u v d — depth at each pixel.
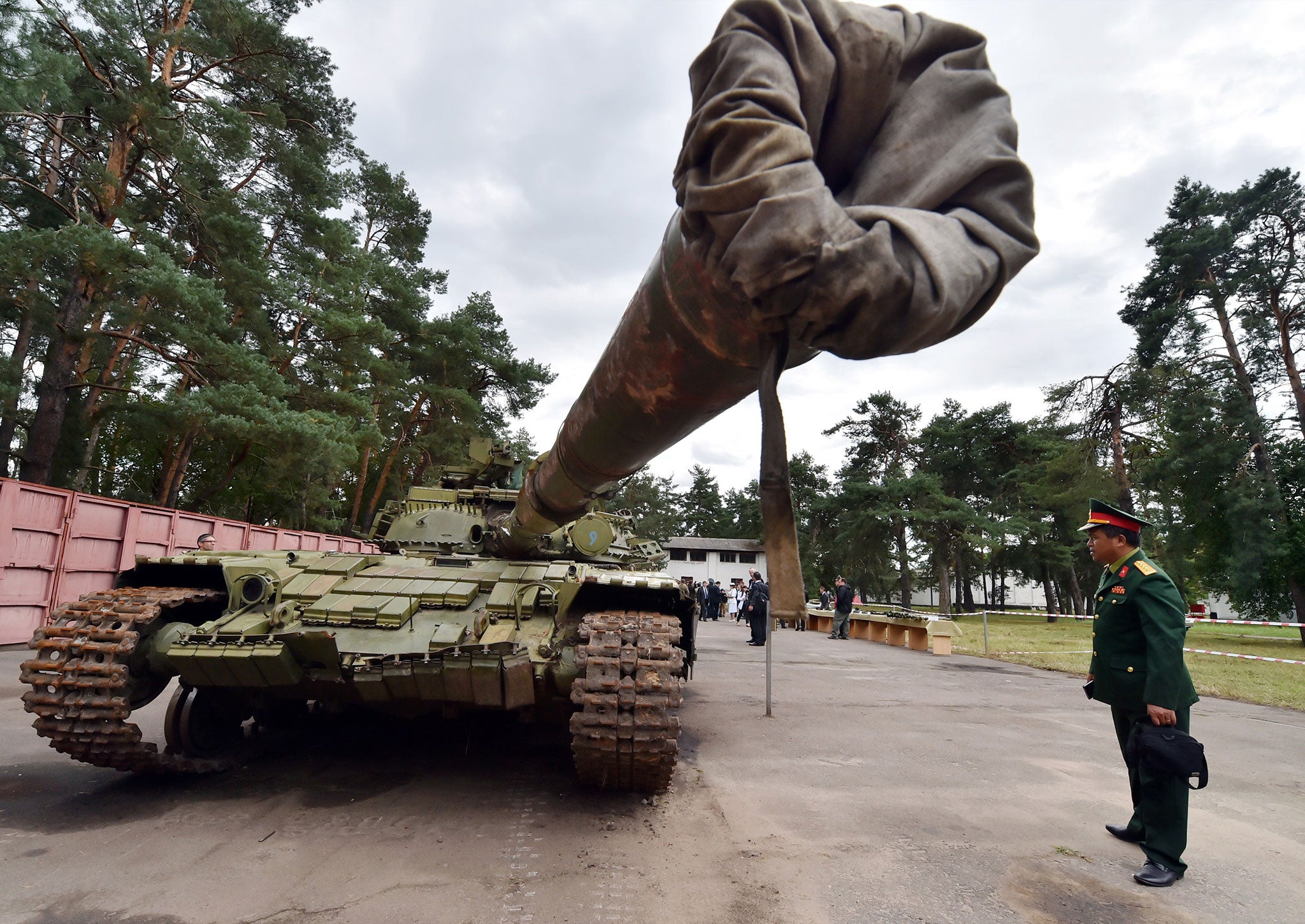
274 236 22.92
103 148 18.05
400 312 28.92
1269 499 24.11
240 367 16.55
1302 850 4.55
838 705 9.38
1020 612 53.28
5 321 18.88
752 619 12.73
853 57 1.32
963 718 8.66
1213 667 15.58
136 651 4.86
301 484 21.16
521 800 5.06
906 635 19.27
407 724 7.18
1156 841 4.08
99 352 17.23
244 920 3.27
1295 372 25.34
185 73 19.06
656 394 2.21
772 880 3.85
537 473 4.83
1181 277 26.66
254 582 5.25
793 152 1.22
